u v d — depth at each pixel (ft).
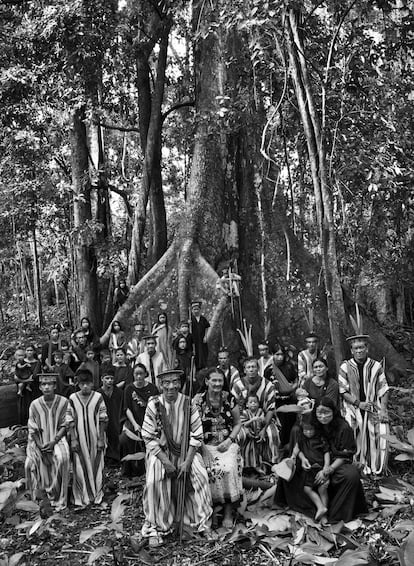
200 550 16.78
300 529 16.85
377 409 21.75
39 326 74.79
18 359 32.76
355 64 34.50
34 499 20.39
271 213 38.75
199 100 39.52
